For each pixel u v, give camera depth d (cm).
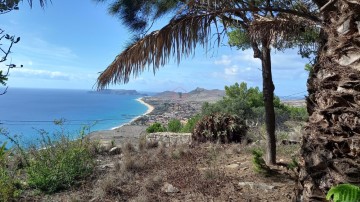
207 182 571
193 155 790
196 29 439
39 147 725
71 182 607
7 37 193
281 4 511
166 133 1112
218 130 981
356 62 281
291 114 1534
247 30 536
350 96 281
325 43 313
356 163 274
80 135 763
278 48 586
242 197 501
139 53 441
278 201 481
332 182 283
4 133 709
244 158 756
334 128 286
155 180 584
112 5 623
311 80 319
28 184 590
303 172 315
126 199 520
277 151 818
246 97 1839
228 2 443
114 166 695
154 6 616
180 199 507
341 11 299
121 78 462
